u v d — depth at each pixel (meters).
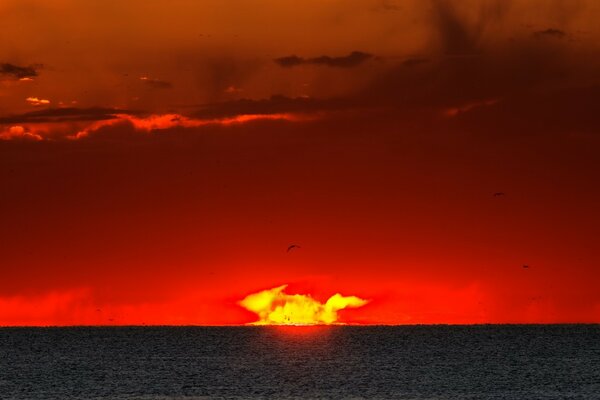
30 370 161.50
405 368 162.75
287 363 169.75
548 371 158.50
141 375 155.88
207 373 158.00
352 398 133.50
